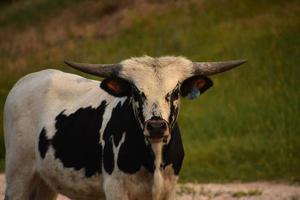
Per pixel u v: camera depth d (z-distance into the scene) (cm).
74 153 1426
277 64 4147
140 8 5788
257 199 2377
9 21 6881
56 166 1459
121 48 5031
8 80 2961
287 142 3138
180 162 1367
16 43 5809
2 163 2503
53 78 1566
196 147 3155
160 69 1324
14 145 1561
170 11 5512
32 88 1573
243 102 3691
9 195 1562
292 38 4453
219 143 3186
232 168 2912
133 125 1321
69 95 1517
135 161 1316
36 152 1515
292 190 2577
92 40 5372
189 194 2411
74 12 6419
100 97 1448
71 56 4291
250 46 4459
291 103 3588
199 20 5175
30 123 1543
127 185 1330
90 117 1430
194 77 1351
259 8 5081
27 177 1548
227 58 4372
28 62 3953
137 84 1302
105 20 5859
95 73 1352
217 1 5362
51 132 1480
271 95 3759
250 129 3344
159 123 1224
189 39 4831
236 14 5109
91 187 1412
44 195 1588
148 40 5059
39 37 5812
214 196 2397
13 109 1576
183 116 3534
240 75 4059
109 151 1352
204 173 2834
